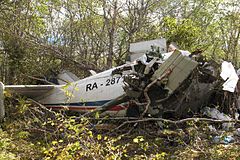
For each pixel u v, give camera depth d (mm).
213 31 21688
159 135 7305
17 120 8078
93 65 15914
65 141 6262
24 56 15945
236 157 5660
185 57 7258
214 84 7949
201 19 21281
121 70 8836
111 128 7695
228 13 21438
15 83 15820
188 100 7785
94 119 7848
